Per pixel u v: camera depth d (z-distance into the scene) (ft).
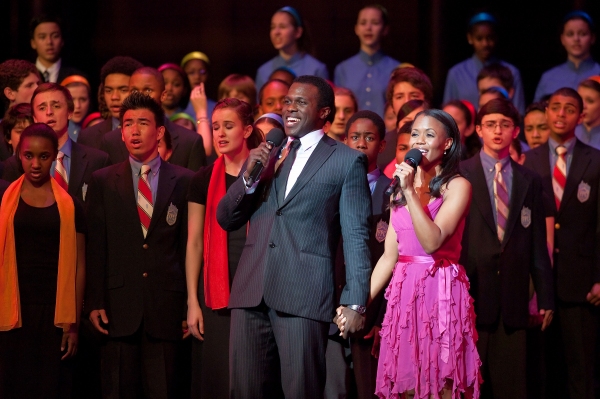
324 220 29.25
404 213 30.50
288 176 29.76
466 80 58.08
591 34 56.59
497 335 37.58
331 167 29.35
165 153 39.88
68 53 63.87
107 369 35.68
